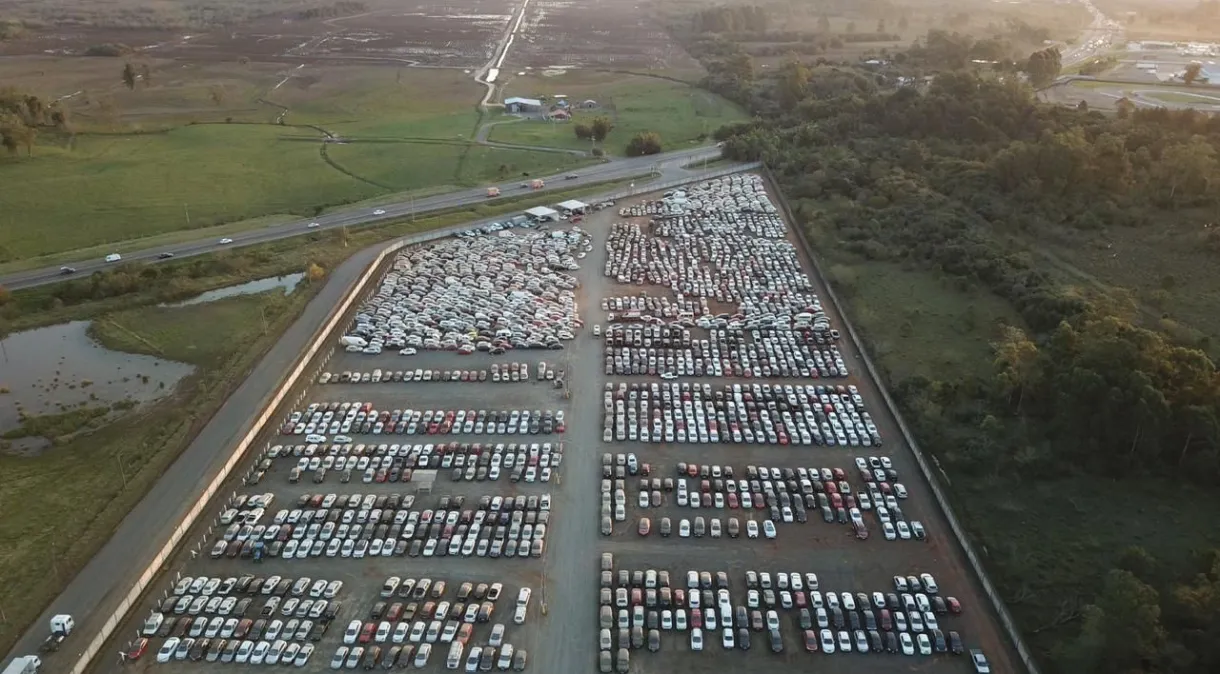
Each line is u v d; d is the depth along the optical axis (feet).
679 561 440.86
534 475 504.43
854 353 649.61
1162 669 364.17
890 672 379.76
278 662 379.55
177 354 633.61
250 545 441.68
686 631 400.47
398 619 401.29
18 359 625.41
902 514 472.85
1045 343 638.94
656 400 581.94
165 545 433.48
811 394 588.09
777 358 636.89
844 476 504.84
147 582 418.10
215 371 604.90
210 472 495.41
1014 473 499.92
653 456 524.52
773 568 436.76
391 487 493.36
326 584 418.72
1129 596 359.25
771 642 392.27
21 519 460.55
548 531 461.37
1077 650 375.04
